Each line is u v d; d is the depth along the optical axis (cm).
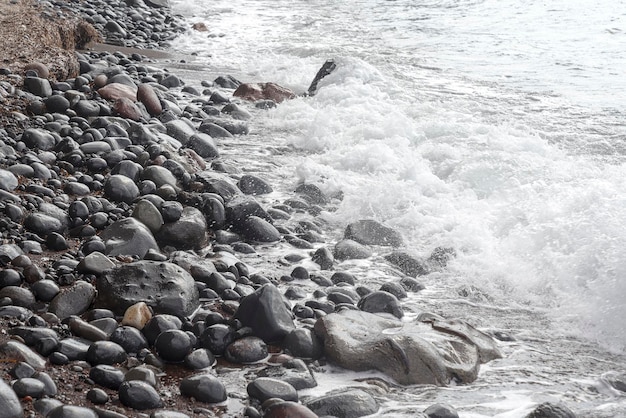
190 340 459
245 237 644
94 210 636
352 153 802
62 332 462
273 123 943
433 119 930
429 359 455
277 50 1352
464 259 611
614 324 518
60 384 409
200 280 544
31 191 649
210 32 1495
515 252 610
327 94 1020
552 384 455
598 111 987
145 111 892
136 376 421
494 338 508
